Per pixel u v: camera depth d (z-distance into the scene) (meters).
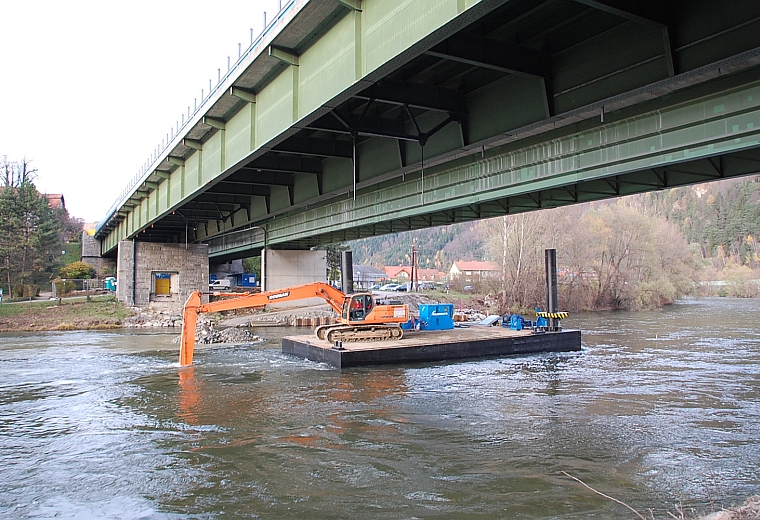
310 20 15.12
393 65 12.76
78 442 13.72
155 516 9.33
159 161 32.12
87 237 92.69
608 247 68.56
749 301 82.75
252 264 116.81
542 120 16.78
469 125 20.16
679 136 16.14
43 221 82.88
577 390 20.09
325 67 15.41
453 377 22.78
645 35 13.80
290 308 59.59
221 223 49.28
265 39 16.91
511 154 22.03
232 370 24.66
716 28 12.26
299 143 26.25
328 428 14.83
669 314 60.69
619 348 32.97
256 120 20.52
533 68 15.89
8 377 23.16
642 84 13.91
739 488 10.52
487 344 28.83
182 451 12.89
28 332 44.53
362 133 20.89
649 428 14.88
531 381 21.92
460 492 10.27
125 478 11.16
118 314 50.66
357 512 9.34
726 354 30.25
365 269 173.88
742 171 19.50
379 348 25.95
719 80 15.09
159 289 57.22
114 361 27.91
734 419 15.89
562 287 65.94
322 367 25.41
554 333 31.45
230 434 14.30
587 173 19.03
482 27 15.18
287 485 10.68
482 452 12.76
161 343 36.44
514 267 65.06
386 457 12.38
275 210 37.56
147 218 41.16
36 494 10.38
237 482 10.87
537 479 10.98
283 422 15.48
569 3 13.79
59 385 21.33
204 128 25.19
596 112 18.03
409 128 23.34
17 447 13.34
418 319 34.75
